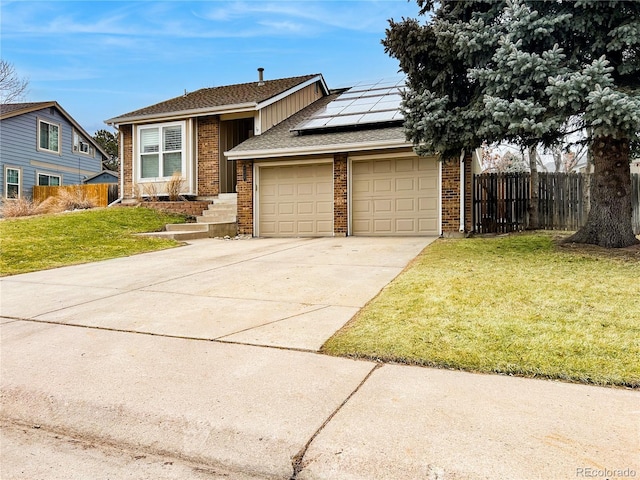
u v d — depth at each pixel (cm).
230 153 1247
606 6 619
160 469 228
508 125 651
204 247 1024
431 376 301
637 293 458
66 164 2411
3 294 593
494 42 671
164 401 282
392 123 1184
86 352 370
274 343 375
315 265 730
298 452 226
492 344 343
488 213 1075
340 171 1169
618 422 234
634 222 1208
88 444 255
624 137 614
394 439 227
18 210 1498
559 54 620
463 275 570
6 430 273
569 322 381
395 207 1132
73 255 905
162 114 1442
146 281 648
